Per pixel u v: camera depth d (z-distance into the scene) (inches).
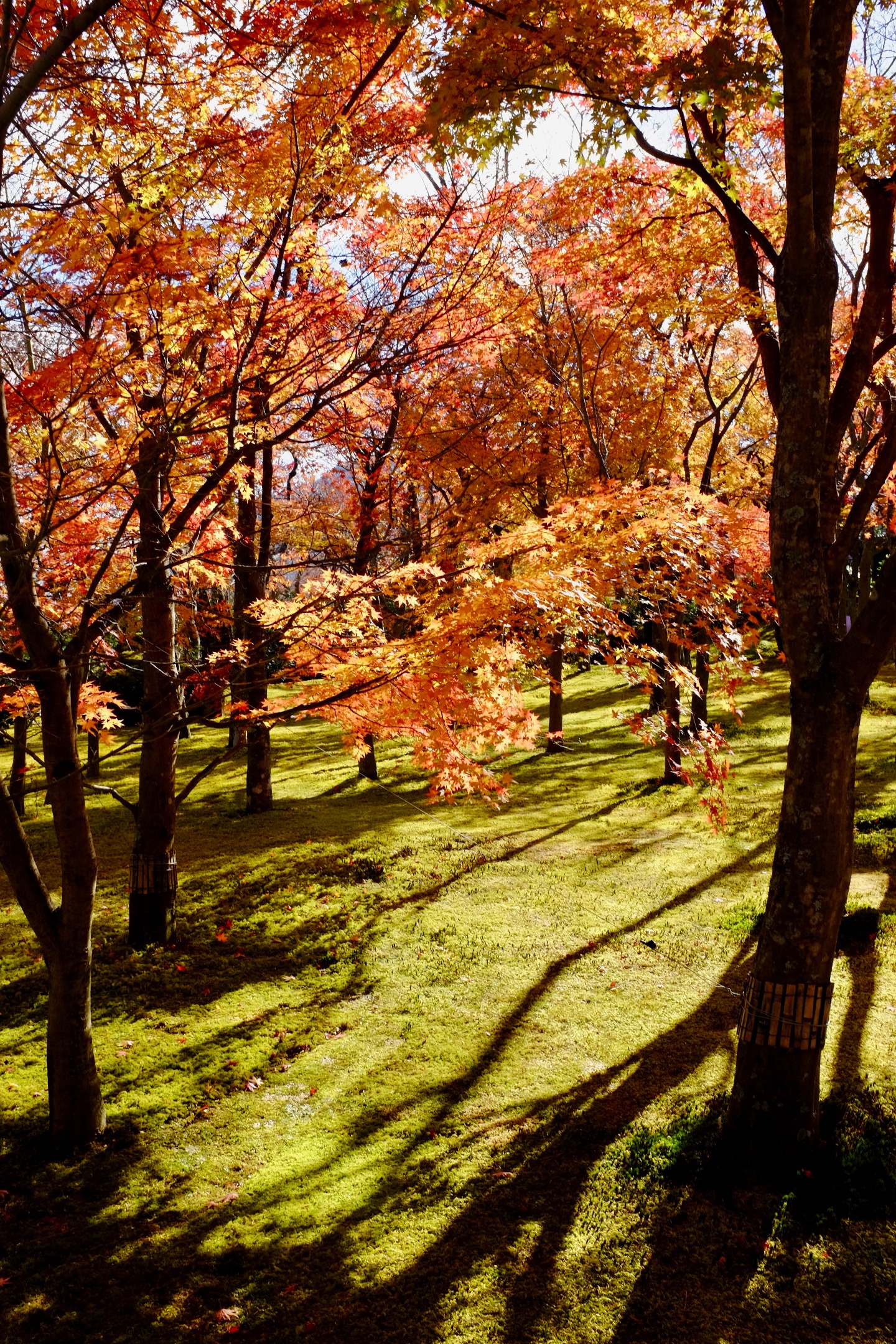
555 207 347.3
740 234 270.8
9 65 151.6
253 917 398.9
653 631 641.0
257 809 604.7
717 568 235.1
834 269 187.5
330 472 550.0
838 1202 182.7
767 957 197.3
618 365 538.3
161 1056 279.6
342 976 334.3
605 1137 218.1
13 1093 261.4
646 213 343.6
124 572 328.5
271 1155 226.8
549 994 304.0
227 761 808.3
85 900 226.8
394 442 413.4
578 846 478.3
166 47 174.2
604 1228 185.3
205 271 182.7
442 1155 219.6
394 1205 201.9
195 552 308.8
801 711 191.8
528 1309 166.2
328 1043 284.5
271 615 295.3
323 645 254.2
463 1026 287.7
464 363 407.2
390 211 207.2
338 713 257.3
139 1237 196.5
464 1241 186.9
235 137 175.0
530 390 525.7
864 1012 263.3
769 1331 154.7
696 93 196.1
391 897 413.7
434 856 472.4
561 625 212.4
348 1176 215.2
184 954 360.8
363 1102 248.7
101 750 923.4
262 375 208.4
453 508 430.3
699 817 515.2
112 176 172.2
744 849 447.8
